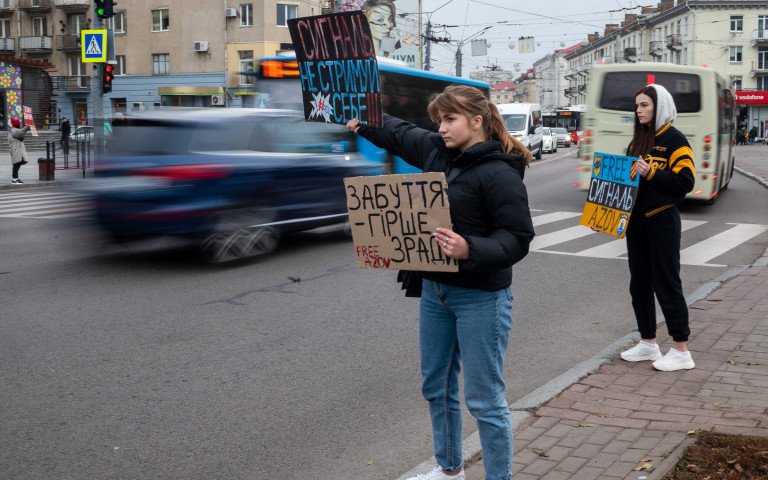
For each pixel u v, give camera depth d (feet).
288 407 16.79
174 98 182.60
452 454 12.10
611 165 18.39
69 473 13.55
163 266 32.30
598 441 14.01
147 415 16.24
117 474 13.53
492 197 10.62
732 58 257.14
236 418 16.14
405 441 15.07
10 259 33.96
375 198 11.19
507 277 11.05
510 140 11.05
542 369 19.69
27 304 25.66
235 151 32.35
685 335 18.37
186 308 25.27
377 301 26.58
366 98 12.39
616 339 22.43
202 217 31.17
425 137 11.76
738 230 46.21
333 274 30.99
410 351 20.93
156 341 21.57
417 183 10.79
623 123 54.03
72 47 205.98
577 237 42.73
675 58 272.92
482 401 11.16
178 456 14.29
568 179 86.17
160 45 184.65
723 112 58.59
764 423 14.61
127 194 30.68
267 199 33.53
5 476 13.41
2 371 18.93
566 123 235.20
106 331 22.53
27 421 15.85
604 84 54.49
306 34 12.85
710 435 13.82
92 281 29.30
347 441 15.05
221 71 177.99
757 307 24.61
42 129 182.50
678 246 18.26
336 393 17.69
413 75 53.72
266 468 13.84
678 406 15.84
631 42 317.63
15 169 78.38
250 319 24.03
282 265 32.76
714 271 33.35
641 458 13.14
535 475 12.68
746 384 17.24
